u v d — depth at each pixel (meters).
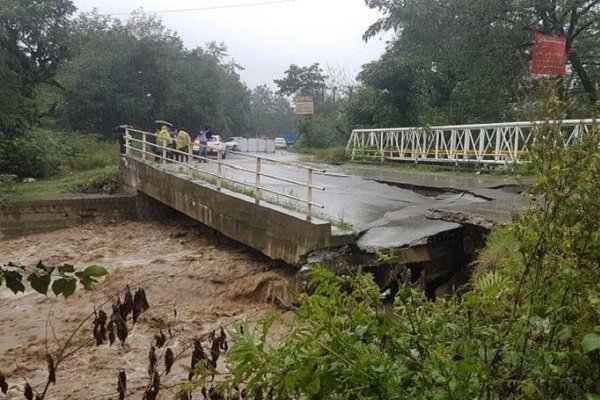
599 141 2.49
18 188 19.31
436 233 8.06
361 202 12.12
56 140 24.72
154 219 17.62
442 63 23.09
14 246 15.00
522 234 2.52
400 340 2.52
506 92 19.53
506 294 2.66
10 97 21.52
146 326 8.45
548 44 14.43
